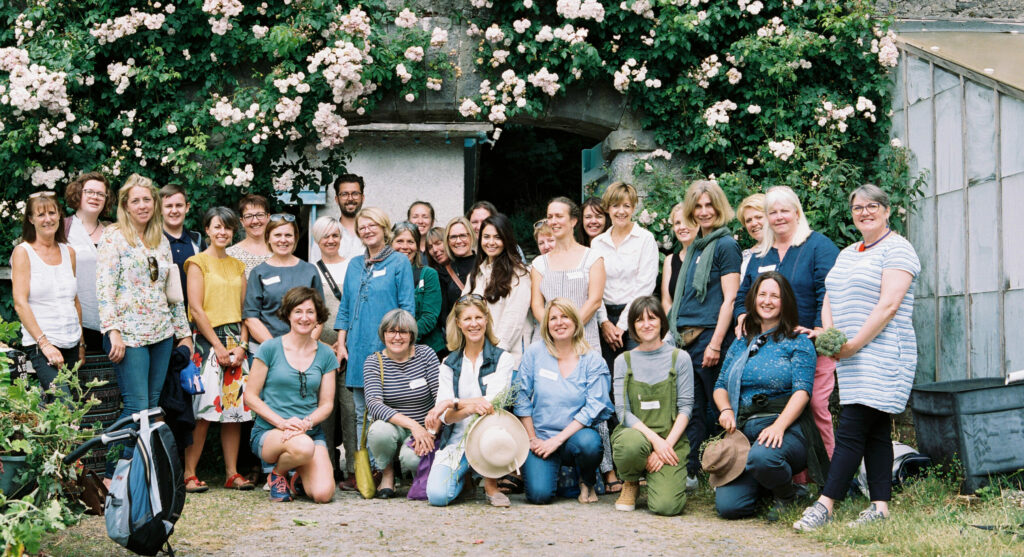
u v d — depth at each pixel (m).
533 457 4.75
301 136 6.66
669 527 4.15
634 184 6.90
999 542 3.58
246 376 5.02
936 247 6.21
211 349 5.18
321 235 5.60
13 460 3.46
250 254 5.62
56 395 3.88
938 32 7.20
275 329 5.21
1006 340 5.41
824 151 6.51
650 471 4.54
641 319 4.75
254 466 5.45
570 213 5.29
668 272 5.60
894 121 6.81
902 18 7.37
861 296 4.13
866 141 6.82
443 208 8.84
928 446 4.80
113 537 3.33
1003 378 5.11
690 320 5.17
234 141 6.45
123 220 4.77
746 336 4.56
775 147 6.49
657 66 6.79
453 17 6.82
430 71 6.78
